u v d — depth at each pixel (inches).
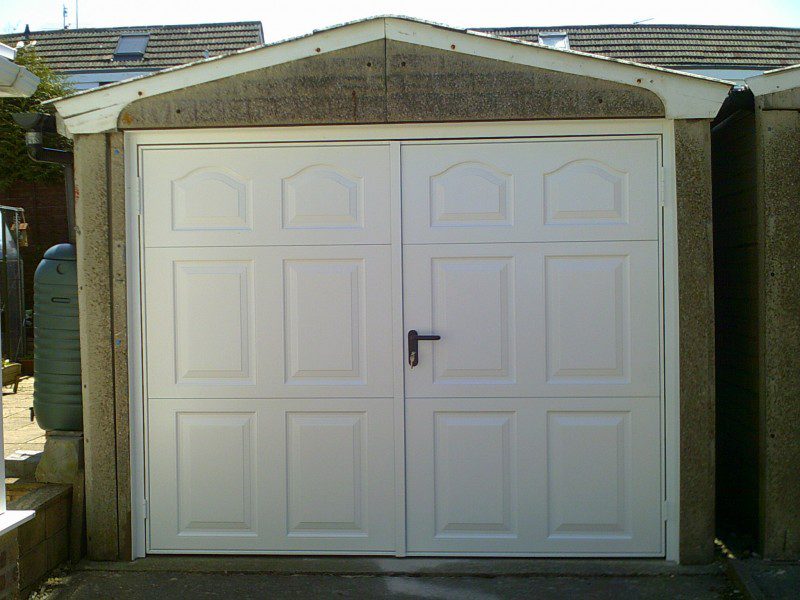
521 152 149.4
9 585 116.3
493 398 150.2
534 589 140.9
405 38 146.9
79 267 150.6
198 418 152.7
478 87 146.7
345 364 151.0
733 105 151.2
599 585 141.9
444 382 150.7
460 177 149.9
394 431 150.8
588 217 149.3
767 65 481.7
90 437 151.1
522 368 150.0
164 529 153.3
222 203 151.7
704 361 146.0
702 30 516.1
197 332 152.2
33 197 387.2
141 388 152.3
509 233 149.5
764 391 145.0
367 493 151.6
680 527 147.0
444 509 151.2
